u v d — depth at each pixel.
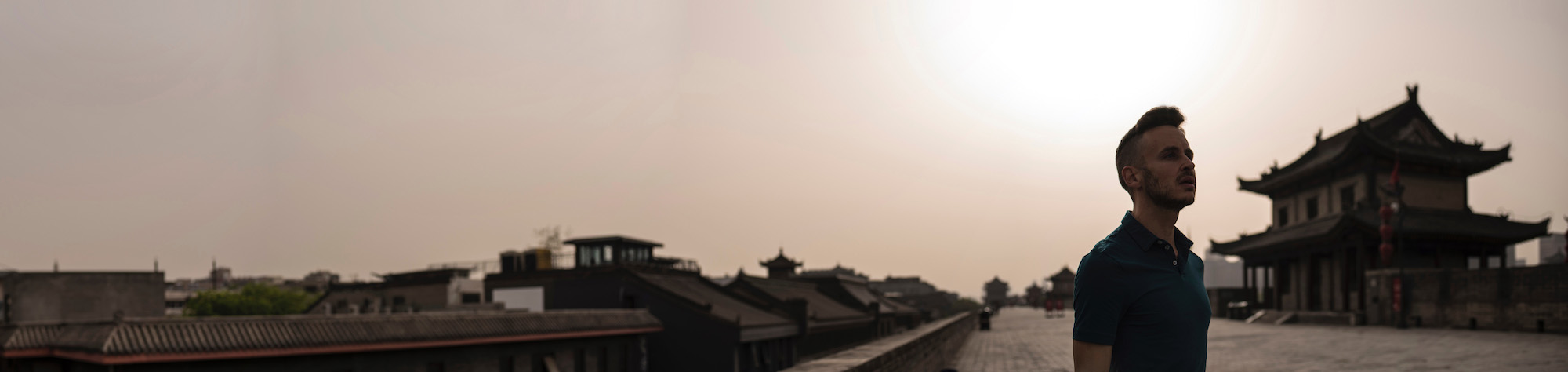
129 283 61.84
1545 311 29.48
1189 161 2.55
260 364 28.05
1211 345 26.75
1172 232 2.71
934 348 17.14
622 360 44.94
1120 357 2.58
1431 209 48.25
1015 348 27.89
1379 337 28.55
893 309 87.75
